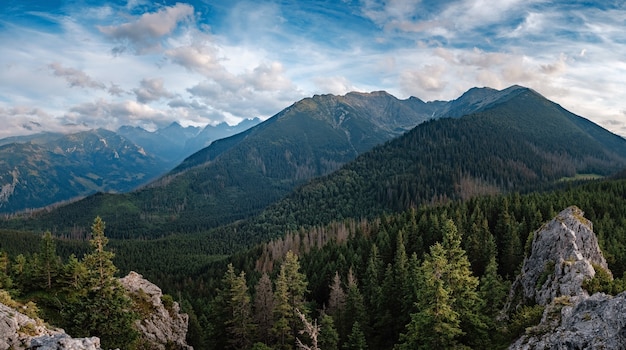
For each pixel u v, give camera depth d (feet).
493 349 130.31
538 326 109.70
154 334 173.47
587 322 92.94
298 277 234.17
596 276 151.64
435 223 352.49
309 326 86.28
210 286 456.04
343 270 331.36
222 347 239.09
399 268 259.80
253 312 261.65
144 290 194.80
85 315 131.44
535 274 187.01
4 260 216.54
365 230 496.64
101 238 140.26
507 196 471.21
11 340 88.84
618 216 358.02
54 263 191.31
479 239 305.12
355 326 208.54
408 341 141.79
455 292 148.36
